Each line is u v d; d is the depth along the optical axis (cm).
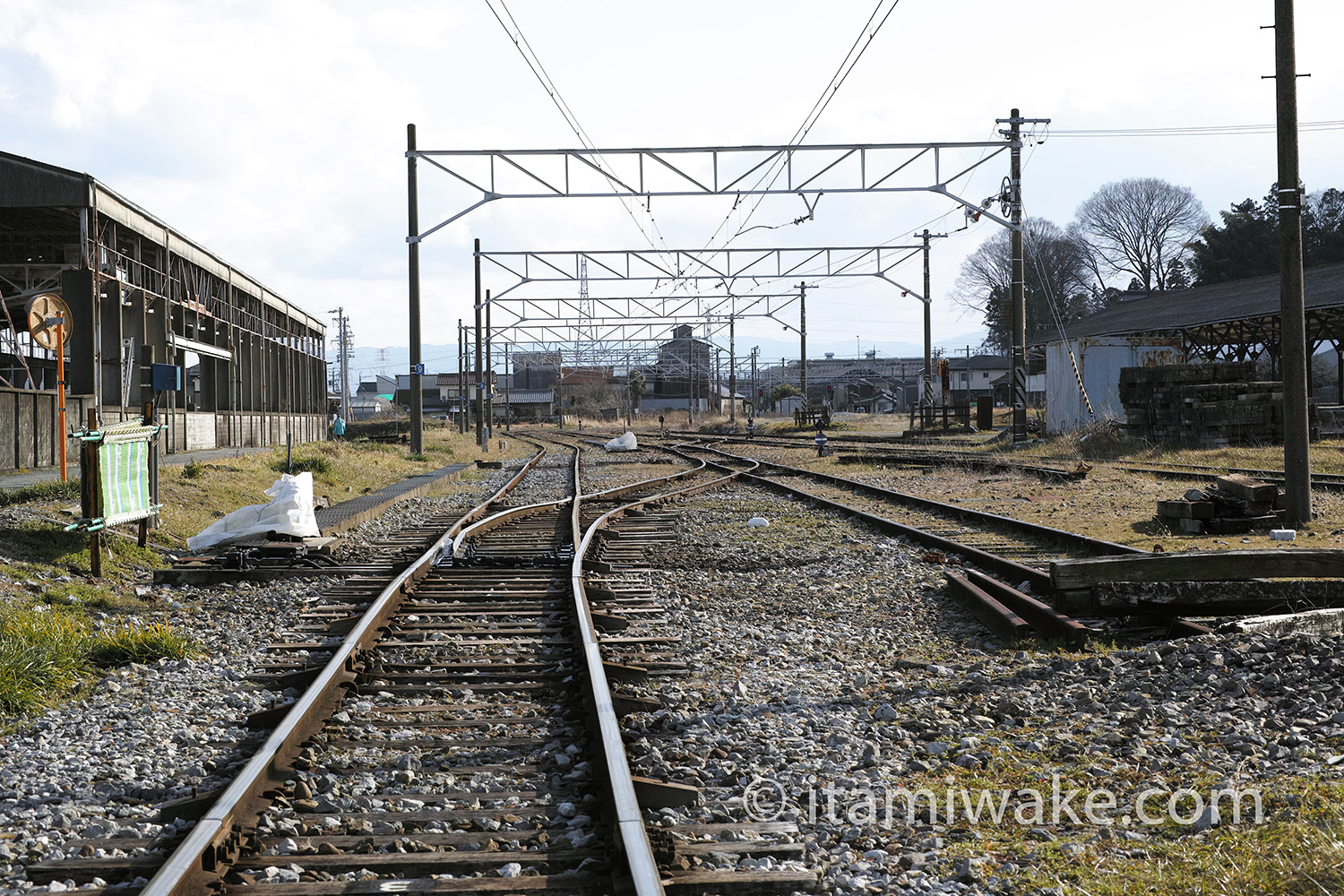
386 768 515
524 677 690
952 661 734
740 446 4525
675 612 931
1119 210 9012
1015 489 1953
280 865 393
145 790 486
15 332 2734
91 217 2202
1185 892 352
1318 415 2916
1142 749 502
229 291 3334
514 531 1566
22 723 608
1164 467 2219
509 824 436
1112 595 759
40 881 387
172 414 2684
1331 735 491
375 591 1001
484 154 2486
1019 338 3206
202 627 896
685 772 497
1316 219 7594
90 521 1059
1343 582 755
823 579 1098
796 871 381
